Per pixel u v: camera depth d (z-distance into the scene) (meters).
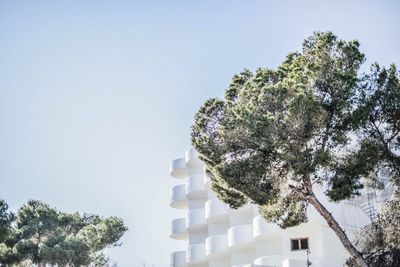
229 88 21.02
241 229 33.59
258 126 17.83
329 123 18.34
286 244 30.38
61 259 46.00
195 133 20.50
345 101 18.23
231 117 19.64
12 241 50.34
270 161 18.62
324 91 18.66
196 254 38.53
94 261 50.78
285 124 18.03
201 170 42.78
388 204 20.81
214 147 19.66
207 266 39.81
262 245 32.25
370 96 18.81
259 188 18.59
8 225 33.84
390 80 19.05
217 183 21.44
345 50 19.08
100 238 51.16
